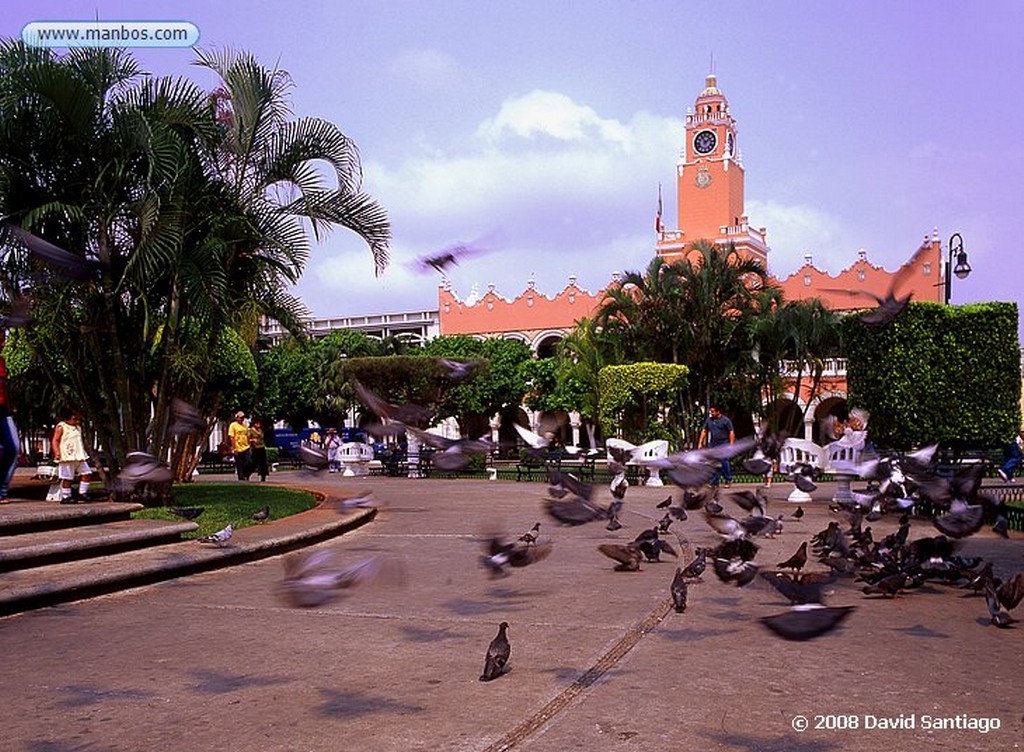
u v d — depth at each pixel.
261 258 12.17
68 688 4.20
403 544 9.42
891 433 13.41
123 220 10.83
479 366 6.11
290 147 11.86
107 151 10.53
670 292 25.11
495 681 4.19
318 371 36.38
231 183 11.83
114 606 6.25
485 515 12.44
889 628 5.21
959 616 5.55
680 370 22.23
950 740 3.36
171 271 10.81
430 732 3.50
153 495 11.20
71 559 7.54
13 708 3.90
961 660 4.51
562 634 5.13
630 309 25.81
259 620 5.69
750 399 26.75
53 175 10.55
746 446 5.80
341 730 3.55
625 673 4.30
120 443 11.22
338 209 11.99
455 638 5.08
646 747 3.31
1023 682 4.12
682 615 5.63
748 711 3.72
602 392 23.11
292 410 39.19
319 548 9.20
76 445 11.23
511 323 44.47
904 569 6.38
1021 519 10.16
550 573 7.36
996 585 5.39
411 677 4.29
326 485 18.97
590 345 26.17
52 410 17.11
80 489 11.44
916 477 7.19
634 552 7.34
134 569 7.02
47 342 11.38
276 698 3.99
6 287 10.44
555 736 3.44
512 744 3.36
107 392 11.25
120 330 11.65
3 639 5.24
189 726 3.63
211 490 14.05
